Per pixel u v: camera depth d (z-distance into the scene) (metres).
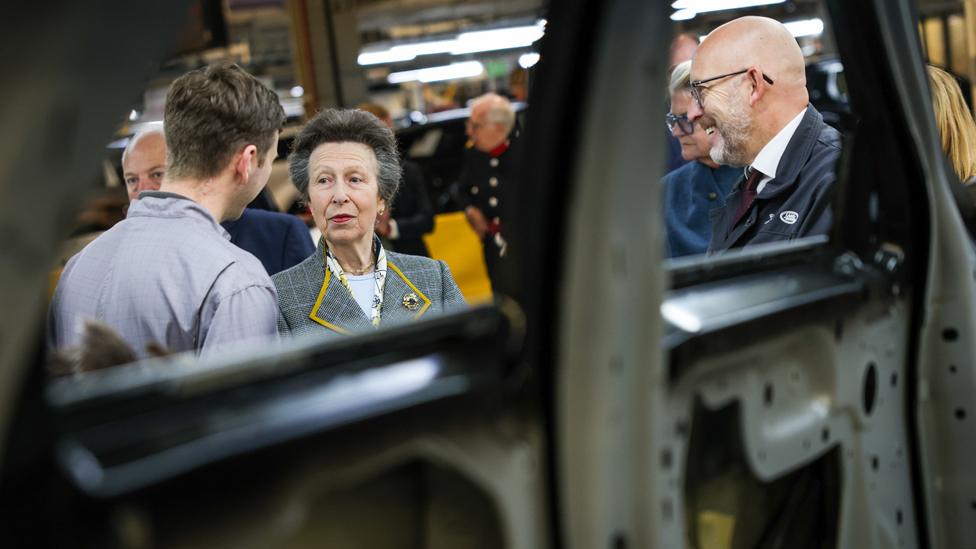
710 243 2.90
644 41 1.29
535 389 1.26
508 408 1.22
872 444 1.75
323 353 1.14
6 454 0.86
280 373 1.09
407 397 1.13
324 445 1.05
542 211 1.29
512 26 21.50
